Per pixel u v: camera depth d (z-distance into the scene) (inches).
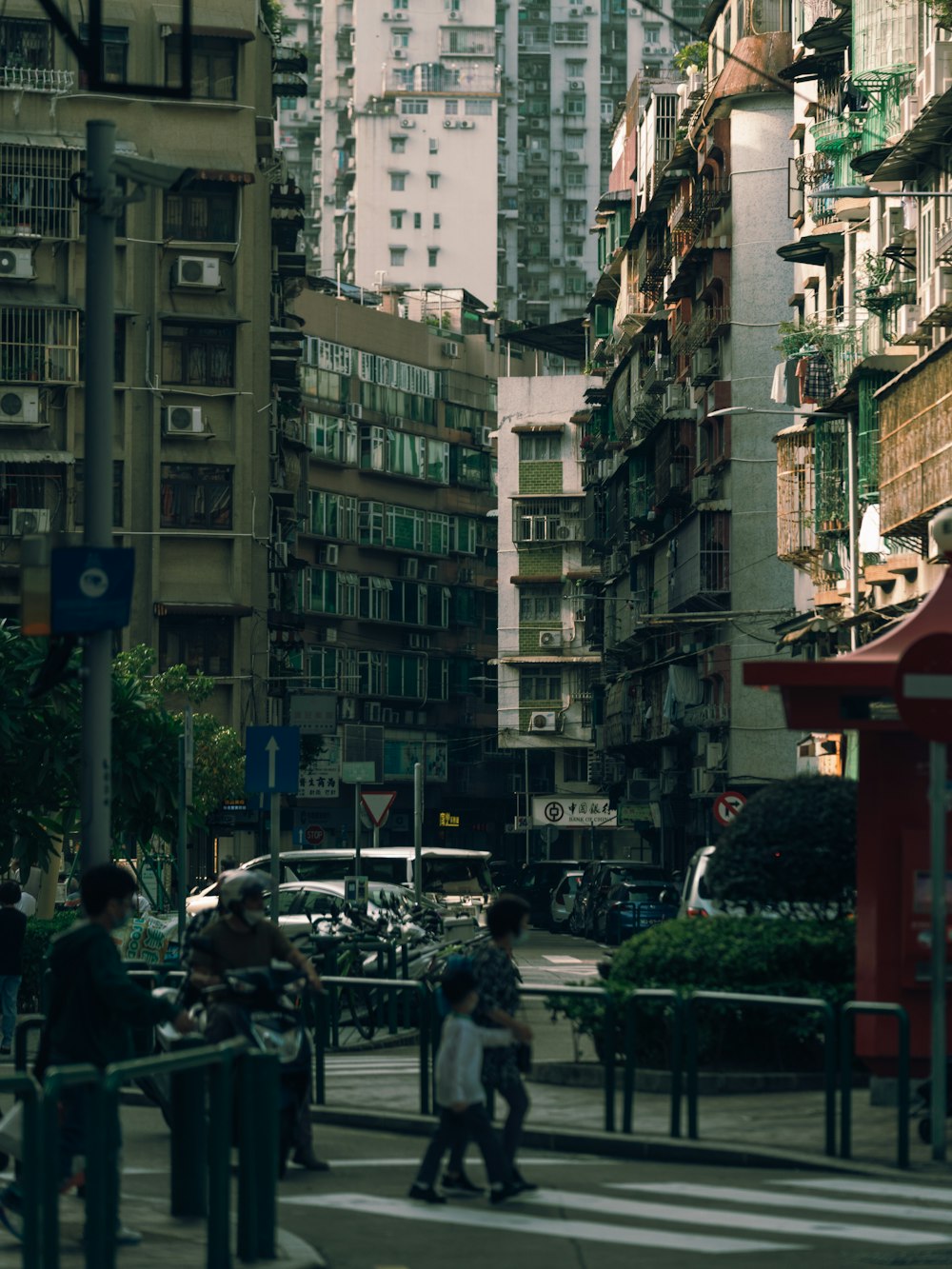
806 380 1935.3
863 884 652.1
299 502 3959.2
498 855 4571.9
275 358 2775.6
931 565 1560.0
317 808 3964.1
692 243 2837.1
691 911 1069.8
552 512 4281.5
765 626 2632.9
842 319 1990.7
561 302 7372.1
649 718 3208.7
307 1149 565.9
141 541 2519.7
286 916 1312.7
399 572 4365.2
